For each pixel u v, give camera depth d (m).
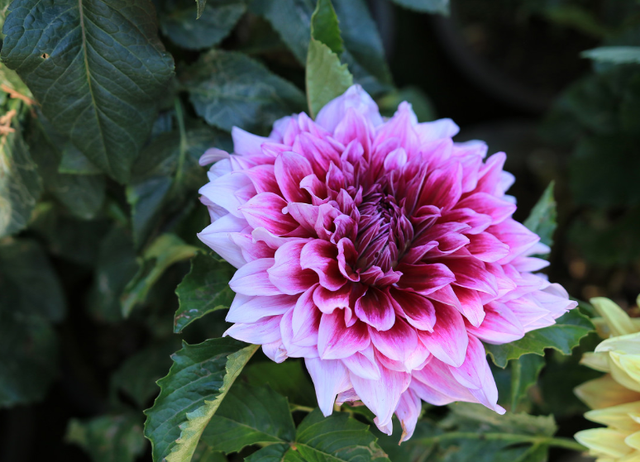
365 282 0.57
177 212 0.65
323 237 0.57
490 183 0.60
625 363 0.58
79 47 0.57
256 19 0.70
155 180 0.63
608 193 0.81
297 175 0.57
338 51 0.62
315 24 0.61
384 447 0.65
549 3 1.03
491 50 1.13
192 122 0.64
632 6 0.95
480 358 0.56
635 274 0.95
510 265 0.58
